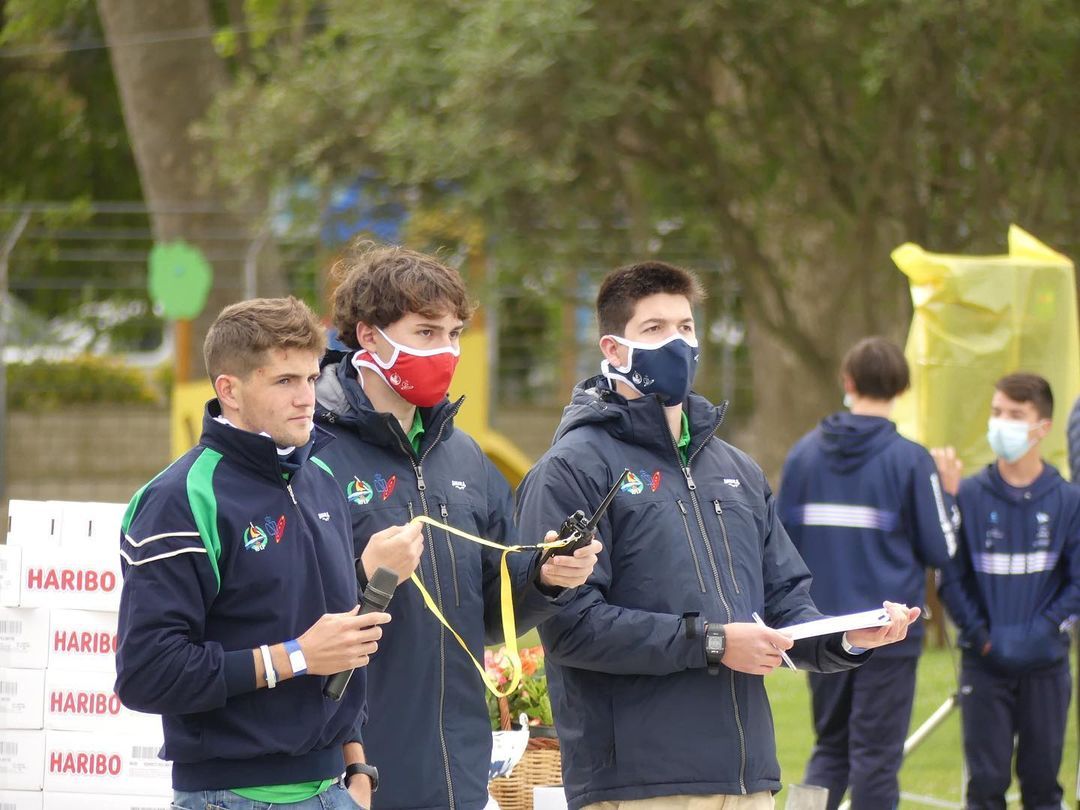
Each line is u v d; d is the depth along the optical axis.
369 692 12.45
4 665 14.95
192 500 10.78
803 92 41.72
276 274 56.97
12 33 70.25
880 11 38.44
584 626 13.20
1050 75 39.59
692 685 13.41
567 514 13.64
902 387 21.34
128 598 10.70
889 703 20.47
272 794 10.93
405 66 42.81
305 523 11.29
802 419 51.91
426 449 13.09
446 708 12.61
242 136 47.03
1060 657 21.53
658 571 13.60
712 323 60.69
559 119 40.47
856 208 42.88
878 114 40.72
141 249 76.19
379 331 12.92
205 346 11.34
